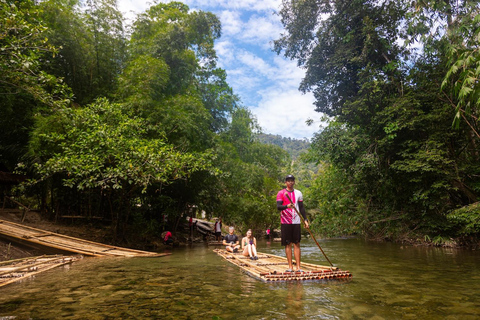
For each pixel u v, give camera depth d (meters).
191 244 13.90
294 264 5.60
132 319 2.47
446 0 9.17
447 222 9.75
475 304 2.84
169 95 12.35
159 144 9.55
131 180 8.59
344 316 2.50
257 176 17.75
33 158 9.57
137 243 11.19
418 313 2.56
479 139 9.32
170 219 14.08
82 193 11.03
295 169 26.88
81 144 8.46
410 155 9.86
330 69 12.99
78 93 11.01
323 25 12.98
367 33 11.23
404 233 11.34
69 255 7.41
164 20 14.63
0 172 9.78
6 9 5.71
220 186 15.28
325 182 14.02
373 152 11.00
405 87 10.88
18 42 5.95
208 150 11.23
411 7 10.02
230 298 3.15
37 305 2.90
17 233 7.66
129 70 10.78
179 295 3.30
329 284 3.87
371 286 3.71
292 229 4.84
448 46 8.63
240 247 9.82
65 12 10.30
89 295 3.32
